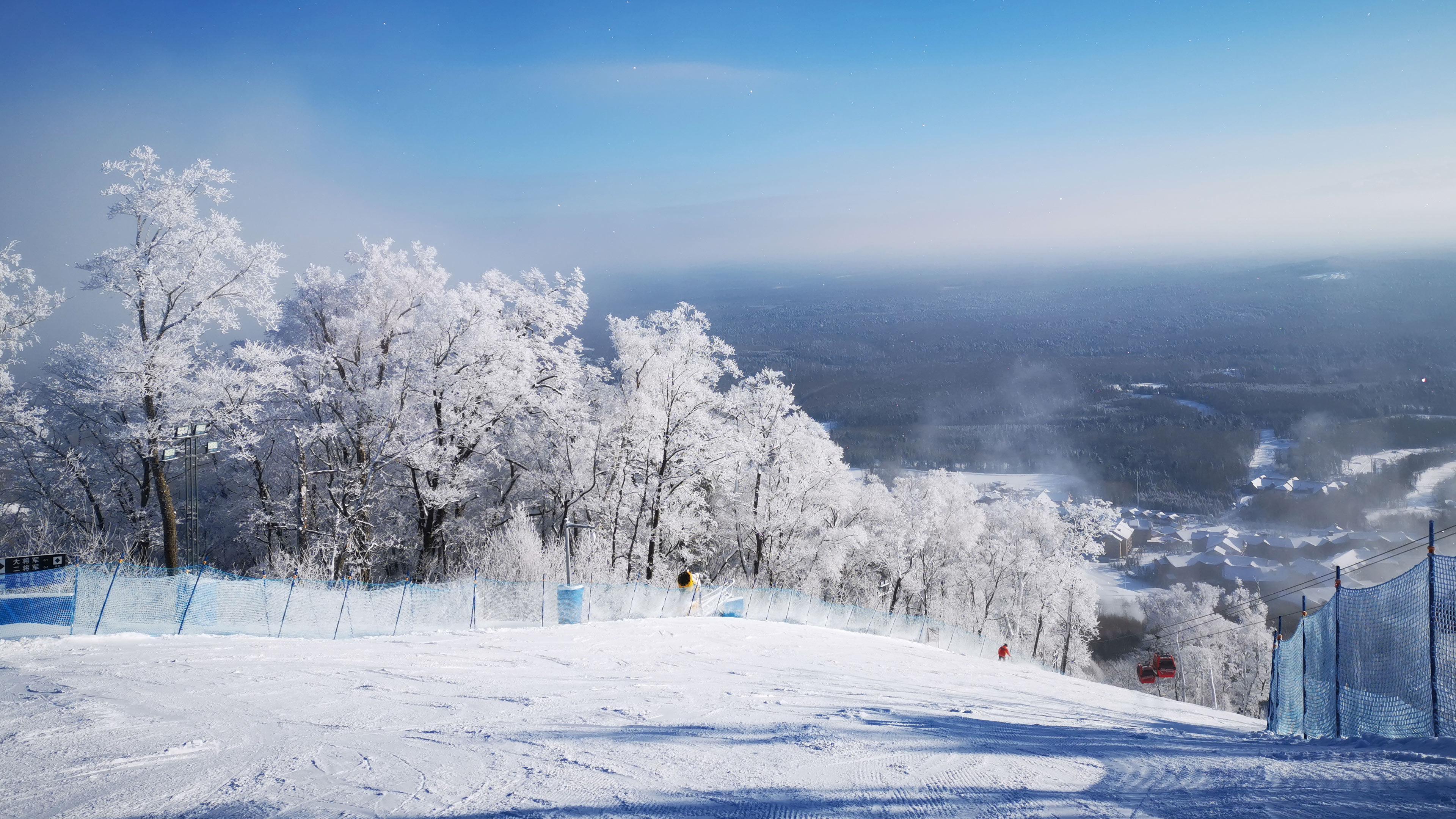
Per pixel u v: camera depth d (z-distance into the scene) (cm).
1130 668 7250
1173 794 593
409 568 4375
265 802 637
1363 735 999
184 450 3359
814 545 5166
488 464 4503
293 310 4038
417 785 680
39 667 1373
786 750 809
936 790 630
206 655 1538
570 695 1253
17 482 3856
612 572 3944
